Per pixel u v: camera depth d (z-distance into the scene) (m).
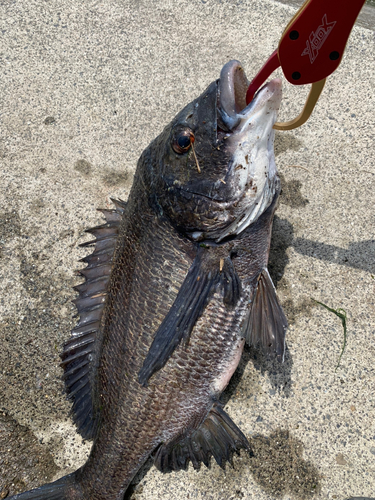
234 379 0.43
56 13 0.56
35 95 0.53
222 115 0.33
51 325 0.46
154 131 0.51
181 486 0.41
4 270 0.48
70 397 0.41
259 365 0.43
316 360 0.43
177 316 0.35
